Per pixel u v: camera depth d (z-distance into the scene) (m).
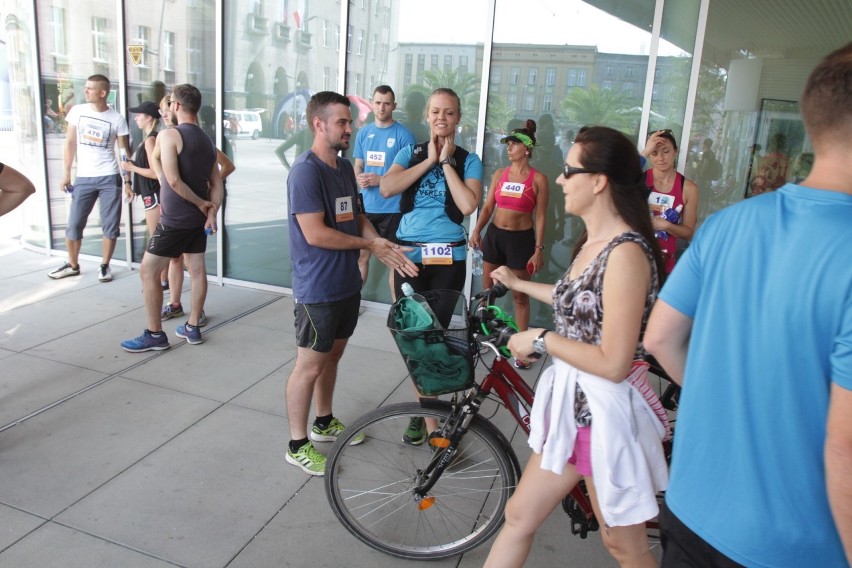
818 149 1.11
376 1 5.00
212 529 2.52
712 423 1.19
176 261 4.82
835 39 4.22
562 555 2.49
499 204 4.24
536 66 4.74
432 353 2.08
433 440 2.31
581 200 1.75
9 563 2.26
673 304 1.31
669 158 3.88
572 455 1.79
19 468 2.86
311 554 2.42
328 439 3.20
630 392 1.73
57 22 5.96
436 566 2.40
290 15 5.24
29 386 3.67
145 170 5.05
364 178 4.46
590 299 1.70
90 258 6.38
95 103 5.42
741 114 4.46
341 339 3.00
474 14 4.79
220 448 3.12
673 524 1.28
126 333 4.53
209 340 4.53
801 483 1.09
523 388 2.23
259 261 5.79
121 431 3.23
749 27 4.31
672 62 4.48
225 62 5.50
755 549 1.13
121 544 2.40
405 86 5.08
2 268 6.00
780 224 1.12
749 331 1.13
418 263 3.24
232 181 5.71
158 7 5.59
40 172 6.32
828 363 1.04
